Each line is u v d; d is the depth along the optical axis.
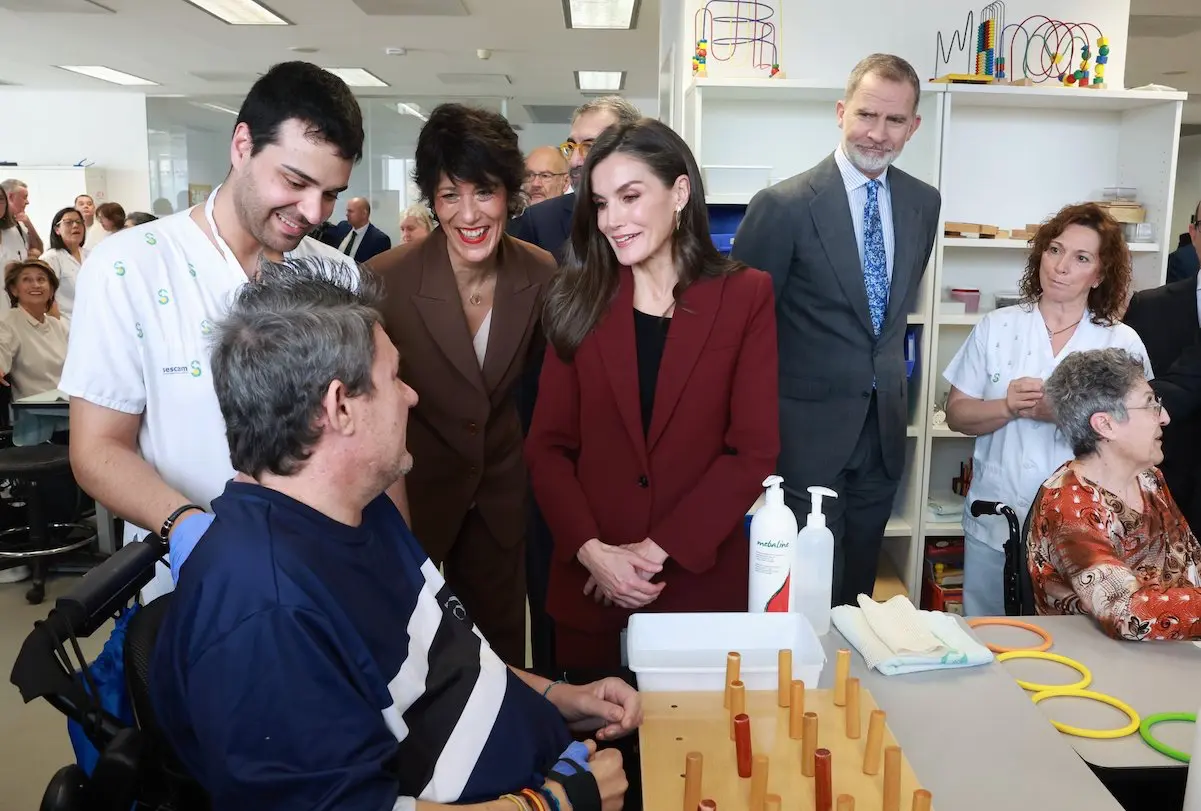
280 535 0.93
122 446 1.39
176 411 1.44
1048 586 1.76
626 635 1.37
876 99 2.38
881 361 2.54
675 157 1.47
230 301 1.28
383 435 1.00
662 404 1.55
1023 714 1.20
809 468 2.57
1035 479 2.36
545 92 10.24
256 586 0.89
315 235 5.70
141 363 1.40
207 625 0.89
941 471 3.55
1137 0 5.43
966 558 2.53
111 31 6.99
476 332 1.98
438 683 1.05
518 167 1.83
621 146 1.45
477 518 2.06
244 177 1.36
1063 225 2.37
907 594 3.30
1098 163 3.46
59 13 6.38
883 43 3.33
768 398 1.57
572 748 1.11
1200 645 1.50
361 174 10.20
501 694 1.11
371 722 0.90
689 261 1.54
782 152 3.38
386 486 1.04
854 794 0.97
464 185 1.77
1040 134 3.43
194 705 0.88
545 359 1.66
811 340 2.55
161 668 0.93
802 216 2.49
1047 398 1.83
